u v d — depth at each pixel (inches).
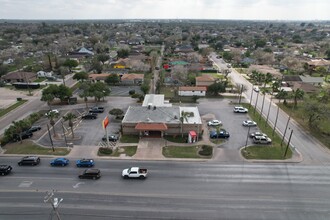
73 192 1592.0
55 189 1622.8
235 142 2271.2
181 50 7598.4
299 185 1665.8
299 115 2906.0
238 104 3324.3
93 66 5000.0
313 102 2591.0
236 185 1663.4
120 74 4758.9
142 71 5172.2
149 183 1686.8
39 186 1657.2
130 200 1513.3
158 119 2442.2
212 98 3590.1
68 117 2290.8
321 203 1492.4
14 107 3179.1
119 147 2174.0
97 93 3169.3
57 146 2186.3
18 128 2174.0
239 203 1487.5
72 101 3356.3
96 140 2292.1
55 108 3142.2
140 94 3472.0
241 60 6259.8
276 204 1481.3
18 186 1658.5
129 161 1966.0
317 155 2050.9
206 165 1907.0
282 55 6619.1
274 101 3437.5
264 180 1718.8
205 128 2578.7
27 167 1883.6
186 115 2386.8
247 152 2084.2
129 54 6668.3
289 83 4247.0
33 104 3302.2
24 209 1446.9
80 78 4165.8
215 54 7613.2
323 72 5036.9
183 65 5408.5
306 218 1370.6
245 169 1854.1
